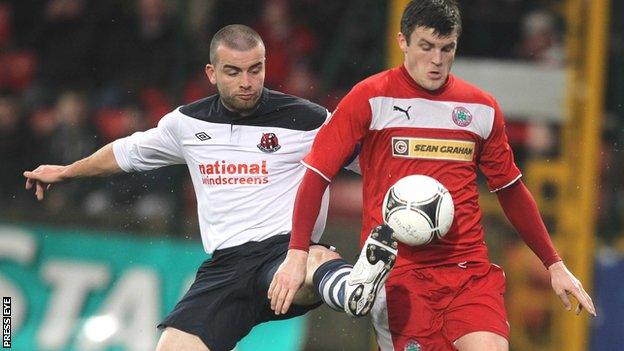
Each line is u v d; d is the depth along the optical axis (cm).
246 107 2280
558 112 4484
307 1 4991
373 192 2191
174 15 5006
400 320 2184
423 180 2123
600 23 4484
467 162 2172
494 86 4459
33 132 4681
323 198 2339
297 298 2281
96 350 4003
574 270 4466
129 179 4338
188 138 2353
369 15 5000
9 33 5200
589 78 4478
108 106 4747
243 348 4056
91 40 5097
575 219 4481
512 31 4772
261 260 2298
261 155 2322
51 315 4072
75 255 4144
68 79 5075
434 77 2106
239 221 2319
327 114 2358
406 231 2102
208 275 2342
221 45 2247
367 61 4878
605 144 4706
